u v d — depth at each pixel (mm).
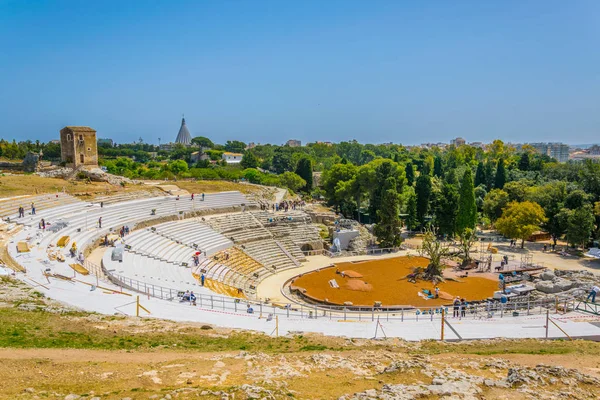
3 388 17562
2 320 25844
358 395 18172
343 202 111250
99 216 61750
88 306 32281
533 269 66562
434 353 28766
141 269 47562
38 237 47656
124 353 23781
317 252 78562
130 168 142875
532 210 80688
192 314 35156
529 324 38031
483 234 98500
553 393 19422
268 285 60188
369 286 59062
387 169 95562
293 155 196500
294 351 27344
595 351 29922
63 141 90938
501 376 22719
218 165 177125
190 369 21438
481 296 54969
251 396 17469
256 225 79188
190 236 67312
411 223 96125
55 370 19906
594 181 96375
